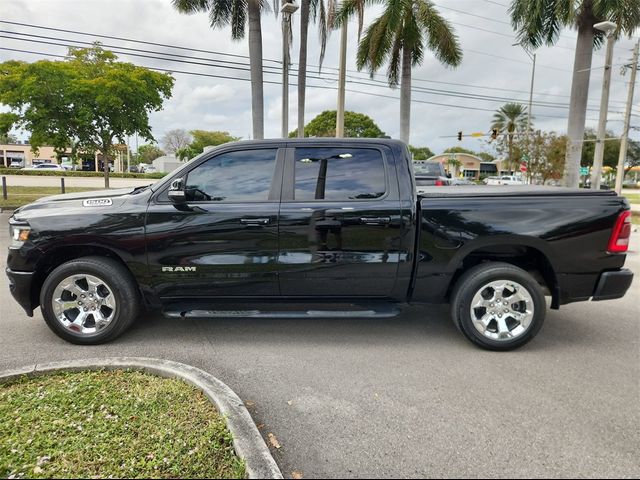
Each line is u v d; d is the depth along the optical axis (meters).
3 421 2.87
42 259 4.20
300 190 4.22
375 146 4.29
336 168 4.26
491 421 3.04
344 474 2.51
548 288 4.41
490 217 4.12
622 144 21.86
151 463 2.48
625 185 72.06
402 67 17.88
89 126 17.02
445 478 2.48
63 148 18.61
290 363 3.95
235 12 16.94
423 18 17.08
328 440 2.82
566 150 16.92
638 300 6.10
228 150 4.29
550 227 4.09
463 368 3.87
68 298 4.26
